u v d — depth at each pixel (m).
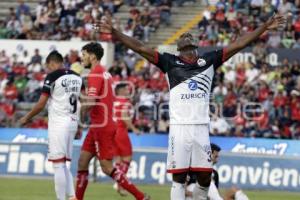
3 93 66.12
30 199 36.44
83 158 31.55
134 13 75.44
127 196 39.34
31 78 67.56
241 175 47.50
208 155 25.36
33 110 29.45
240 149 56.06
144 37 74.31
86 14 76.31
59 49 70.31
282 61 64.94
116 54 71.00
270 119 58.91
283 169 46.97
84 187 31.59
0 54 70.81
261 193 44.94
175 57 25.45
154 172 48.50
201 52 66.06
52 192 40.38
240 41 25.41
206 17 72.69
